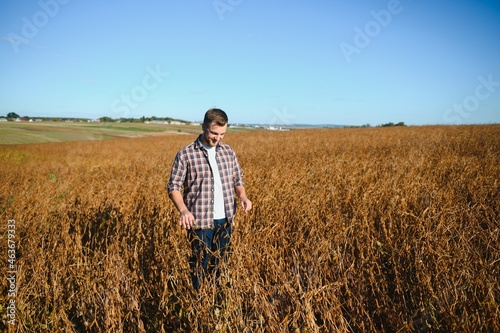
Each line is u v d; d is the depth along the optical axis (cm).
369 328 291
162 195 616
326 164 975
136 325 298
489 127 2689
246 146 2025
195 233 359
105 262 351
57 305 321
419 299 300
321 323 300
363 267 342
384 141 1934
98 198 643
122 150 2542
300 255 364
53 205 600
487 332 252
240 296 291
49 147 2739
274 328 261
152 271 366
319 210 503
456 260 324
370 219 449
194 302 291
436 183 636
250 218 471
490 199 525
